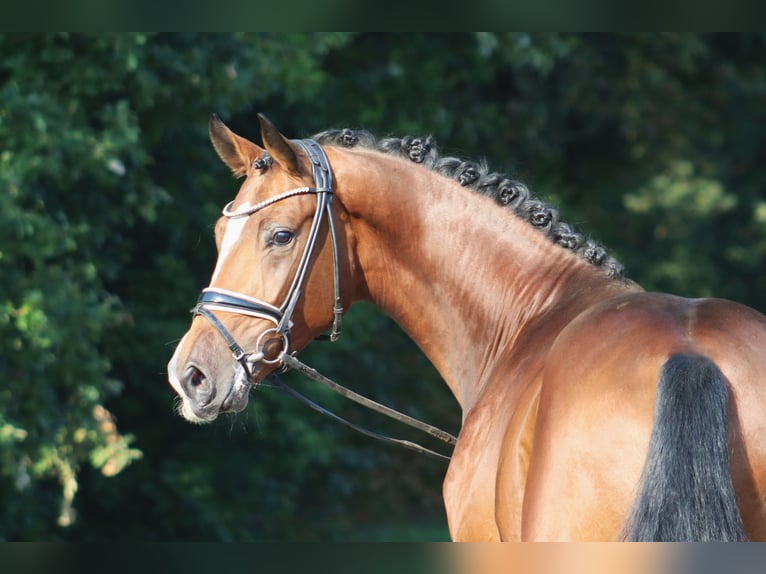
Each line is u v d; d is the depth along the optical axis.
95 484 7.05
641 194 13.95
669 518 1.95
